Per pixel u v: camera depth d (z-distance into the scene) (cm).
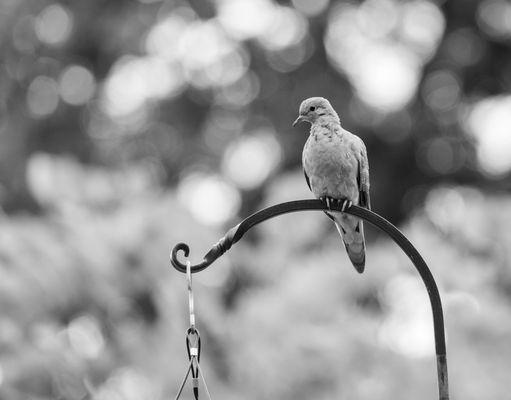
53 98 2755
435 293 852
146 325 1334
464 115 2627
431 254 1387
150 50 2798
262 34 2731
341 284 1359
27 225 1341
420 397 1274
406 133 2600
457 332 1329
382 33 2714
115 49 2781
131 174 1443
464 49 2644
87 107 2755
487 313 1333
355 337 1286
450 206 2564
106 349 1312
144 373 1305
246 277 1423
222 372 1296
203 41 2780
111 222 1354
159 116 2736
